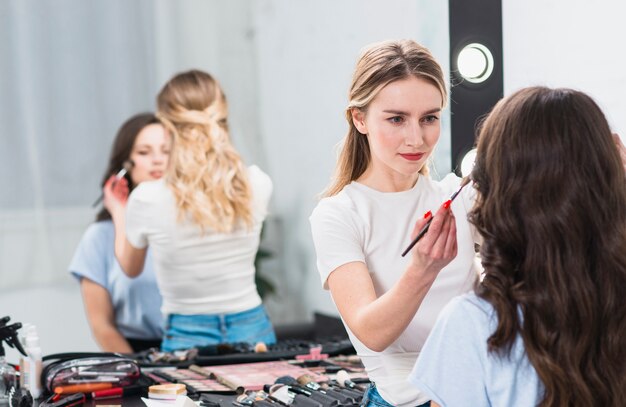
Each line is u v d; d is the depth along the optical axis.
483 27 2.28
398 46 1.62
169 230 2.54
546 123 1.13
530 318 1.12
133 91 4.73
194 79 2.62
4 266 4.47
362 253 1.63
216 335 2.59
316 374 2.12
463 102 2.28
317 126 4.36
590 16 2.42
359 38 3.88
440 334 1.17
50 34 4.55
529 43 2.61
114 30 4.69
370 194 1.68
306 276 4.61
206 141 2.57
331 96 4.19
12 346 2.00
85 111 4.63
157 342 3.12
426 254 1.31
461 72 2.28
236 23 4.97
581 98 1.15
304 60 4.44
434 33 3.07
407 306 1.37
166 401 1.92
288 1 4.56
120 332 3.12
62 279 4.59
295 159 4.62
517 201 1.14
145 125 3.14
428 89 1.58
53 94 4.57
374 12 3.70
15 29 4.47
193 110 2.58
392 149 1.59
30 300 4.53
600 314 1.12
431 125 1.61
